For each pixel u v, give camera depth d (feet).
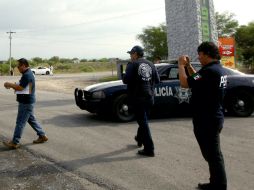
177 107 31.07
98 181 16.05
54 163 18.94
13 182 16.16
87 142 23.44
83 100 31.14
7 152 21.31
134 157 19.77
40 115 35.14
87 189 15.12
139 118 19.84
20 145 22.50
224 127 27.68
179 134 25.49
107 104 29.84
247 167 17.88
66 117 33.55
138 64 19.51
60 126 29.04
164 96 30.48
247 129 26.91
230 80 31.63
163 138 24.30
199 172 17.11
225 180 13.60
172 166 18.07
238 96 31.91
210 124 13.29
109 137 24.80
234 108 31.89
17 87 21.70
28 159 19.79
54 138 24.73
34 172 17.49
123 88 29.94
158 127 28.04
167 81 30.78
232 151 20.85
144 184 15.61
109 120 31.37
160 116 33.06
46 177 16.75
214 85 13.07
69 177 16.67
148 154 19.93
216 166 13.51
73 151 21.25
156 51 161.58
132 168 17.84
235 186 15.37
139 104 19.57
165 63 32.30
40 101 48.78
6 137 25.44
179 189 14.98
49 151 21.33
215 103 13.29
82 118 32.81
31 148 22.11
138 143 22.02
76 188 15.25
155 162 18.79
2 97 55.93
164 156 19.90
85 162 18.98
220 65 13.46
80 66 300.61
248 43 149.59
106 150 21.35
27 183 15.99
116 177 16.55
